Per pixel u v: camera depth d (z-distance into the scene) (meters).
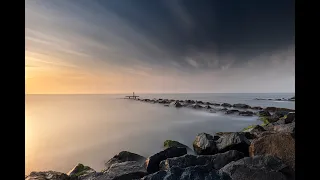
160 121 25.44
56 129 20.61
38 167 10.61
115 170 7.12
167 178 5.69
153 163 8.16
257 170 5.87
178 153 8.68
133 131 19.67
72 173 7.87
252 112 30.67
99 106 48.62
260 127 13.64
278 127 12.72
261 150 7.76
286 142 7.39
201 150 10.71
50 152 12.91
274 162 6.32
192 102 54.72
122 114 32.66
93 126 22.33
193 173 5.85
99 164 11.03
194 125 22.64
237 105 41.94
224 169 6.22
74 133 18.80
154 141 15.83
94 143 15.18
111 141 15.78
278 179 5.52
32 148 13.80
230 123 23.55
